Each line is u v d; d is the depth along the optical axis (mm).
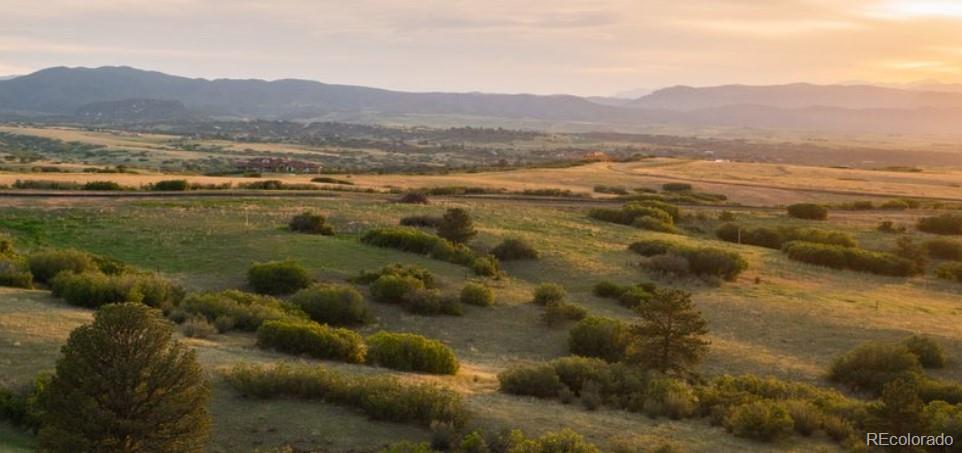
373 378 20234
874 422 19188
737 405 21328
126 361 12805
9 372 18359
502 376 23297
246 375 19344
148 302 30625
